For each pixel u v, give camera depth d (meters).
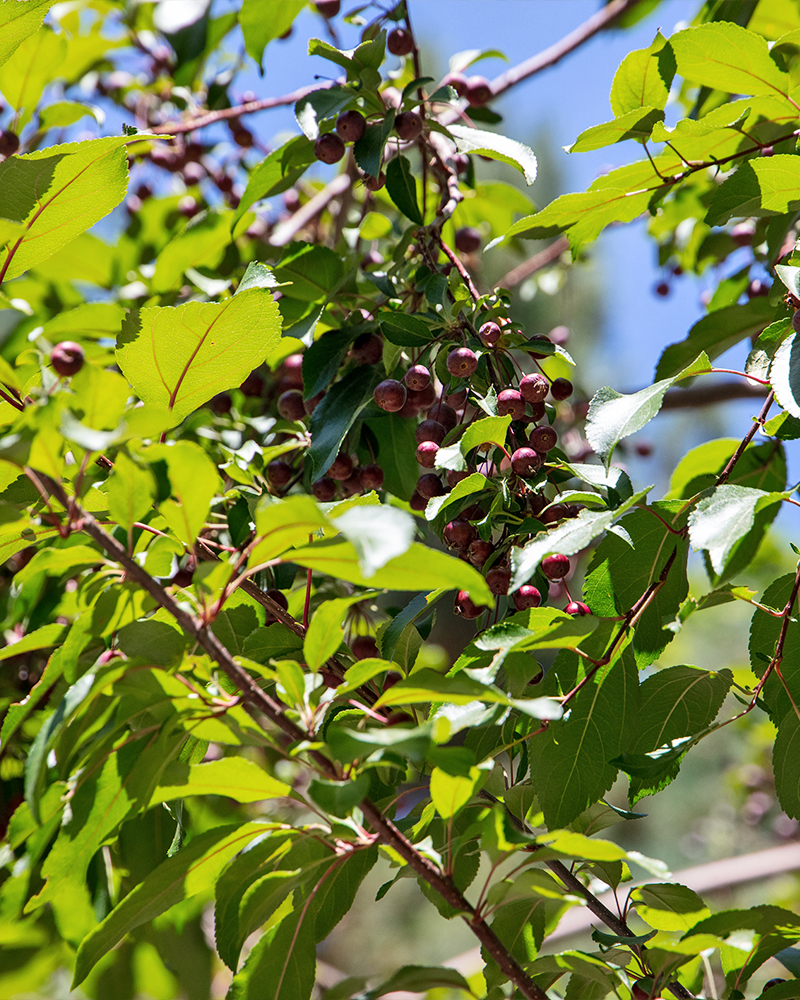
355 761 0.93
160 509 0.93
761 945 0.99
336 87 1.08
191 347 0.98
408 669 1.02
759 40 1.04
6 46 1.00
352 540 0.89
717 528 0.97
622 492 1.01
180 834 1.04
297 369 1.17
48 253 0.99
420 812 1.01
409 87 1.08
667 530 1.01
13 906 1.05
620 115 1.07
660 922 1.01
